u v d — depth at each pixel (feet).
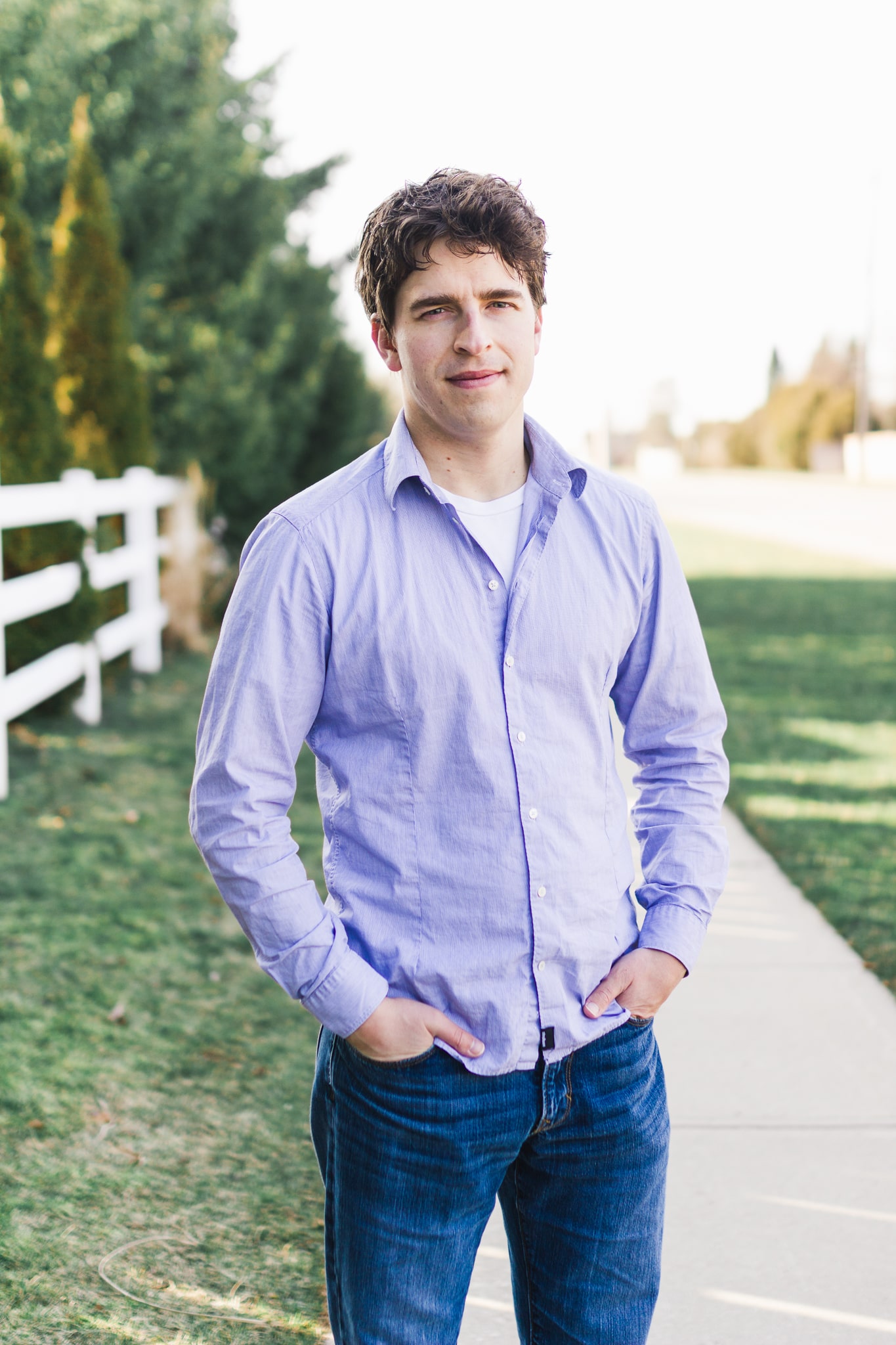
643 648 5.62
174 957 13.44
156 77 35.94
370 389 45.52
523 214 5.08
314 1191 9.11
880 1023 11.97
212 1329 7.51
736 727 25.62
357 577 5.03
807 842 17.67
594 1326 5.42
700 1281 8.20
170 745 23.12
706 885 5.64
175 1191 9.00
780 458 188.44
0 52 33.14
